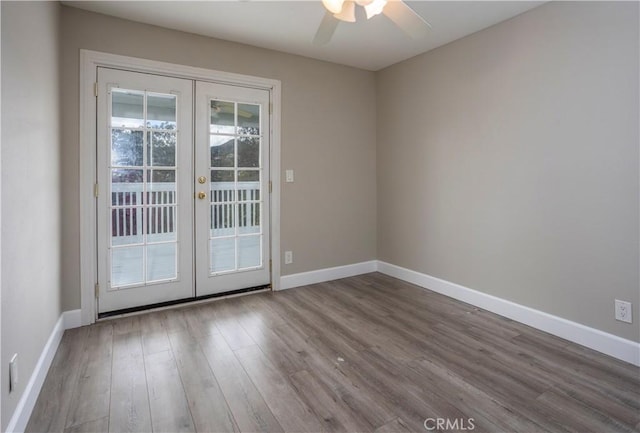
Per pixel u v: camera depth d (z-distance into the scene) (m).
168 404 1.75
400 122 3.82
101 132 2.73
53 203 2.27
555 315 2.54
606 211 2.25
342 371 2.06
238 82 3.26
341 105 3.88
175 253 3.08
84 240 2.67
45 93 2.06
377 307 3.10
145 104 2.89
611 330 2.24
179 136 3.03
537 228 2.63
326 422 1.63
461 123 3.17
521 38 2.67
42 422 1.61
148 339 2.46
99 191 2.74
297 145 3.62
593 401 1.78
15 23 1.52
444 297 3.34
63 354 2.24
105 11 2.64
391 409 1.72
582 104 2.34
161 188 2.99
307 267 3.76
